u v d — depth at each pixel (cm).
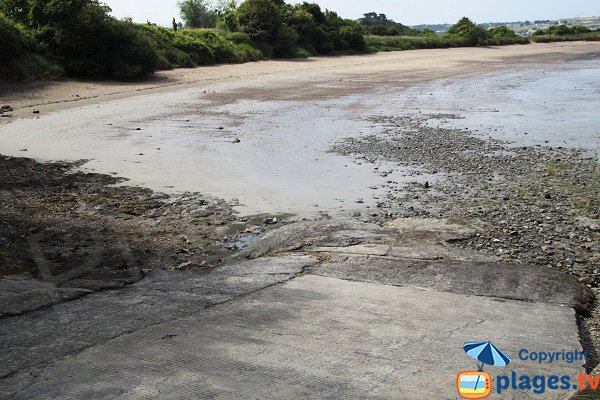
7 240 678
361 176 1023
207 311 462
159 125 1531
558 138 1380
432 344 397
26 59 2353
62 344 399
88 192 916
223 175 1024
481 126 1552
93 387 340
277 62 3934
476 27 6525
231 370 358
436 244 658
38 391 336
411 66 3719
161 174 1027
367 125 1559
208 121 1605
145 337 409
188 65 3356
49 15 2552
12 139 1327
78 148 1234
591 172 1050
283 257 623
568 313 466
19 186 939
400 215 799
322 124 1570
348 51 4988
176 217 800
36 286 527
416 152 1223
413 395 329
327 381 344
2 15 2433
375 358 374
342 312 459
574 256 638
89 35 2556
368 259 603
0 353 385
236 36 4097
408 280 541
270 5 4375
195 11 5522
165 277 567
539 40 7100
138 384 342
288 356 377
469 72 3303
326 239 679
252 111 1806
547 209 825
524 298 498
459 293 508
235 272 580
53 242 678
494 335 415
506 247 662
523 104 1986
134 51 2650
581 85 2564
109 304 481
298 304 477
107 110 1792
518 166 1098
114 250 658
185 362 370
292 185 963
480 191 926
